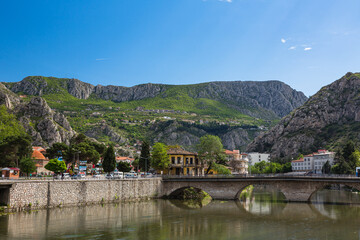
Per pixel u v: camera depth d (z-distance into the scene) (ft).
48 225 193.88
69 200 262.26
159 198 366.02
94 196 285.84
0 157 361.71
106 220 217.97
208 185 359.05
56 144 458.91
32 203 233.35
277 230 198.70
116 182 310.65
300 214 260.62
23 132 474.49
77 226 195.52
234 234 187.11
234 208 293.84
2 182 212.23
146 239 170.91
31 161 369.09
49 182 246.27
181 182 368.27
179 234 184.96
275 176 336.70
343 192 505.25
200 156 468.34
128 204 302.25
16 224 190.90
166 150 476.54
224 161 502.79
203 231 193.98
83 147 460.96
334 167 576.61
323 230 199.41
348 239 176.24
